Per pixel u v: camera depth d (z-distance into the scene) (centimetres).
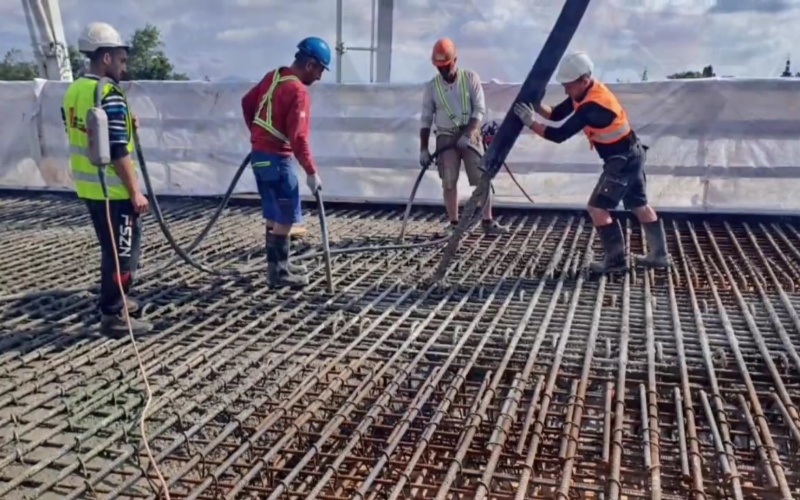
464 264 527
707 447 276
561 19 418
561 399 319
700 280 484
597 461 267
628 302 439
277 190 456
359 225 670
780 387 320
